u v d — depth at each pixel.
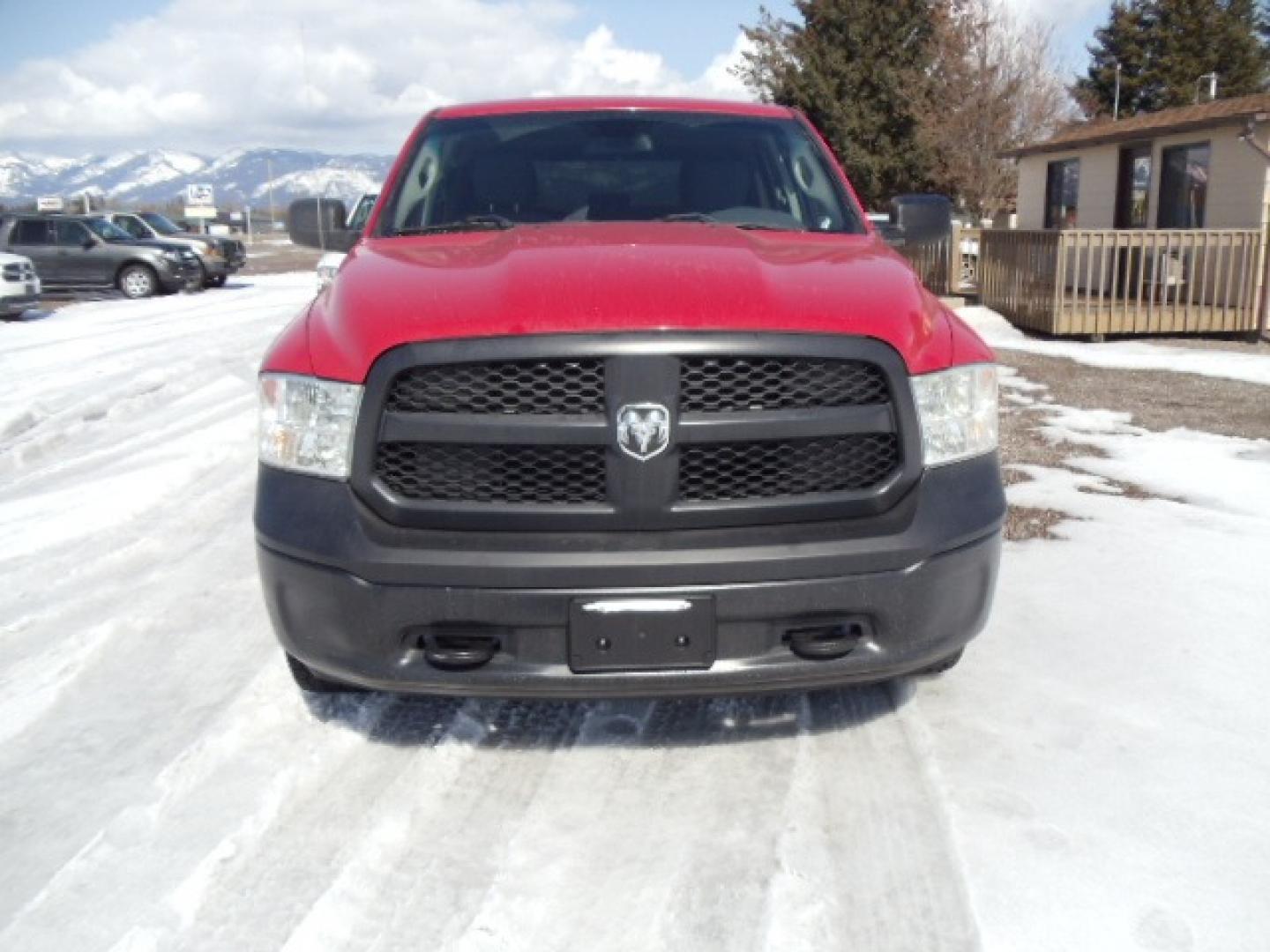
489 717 3.18
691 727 3.12
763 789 2.78
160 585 4.37
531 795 2.77
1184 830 2.58
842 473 2.58
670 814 2.68
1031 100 27.95
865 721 3.13
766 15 33.62
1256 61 37.94
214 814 2.69
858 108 31.28
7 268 15.99
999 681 3.36
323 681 3.22
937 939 2.22
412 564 2.49
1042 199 19.39
